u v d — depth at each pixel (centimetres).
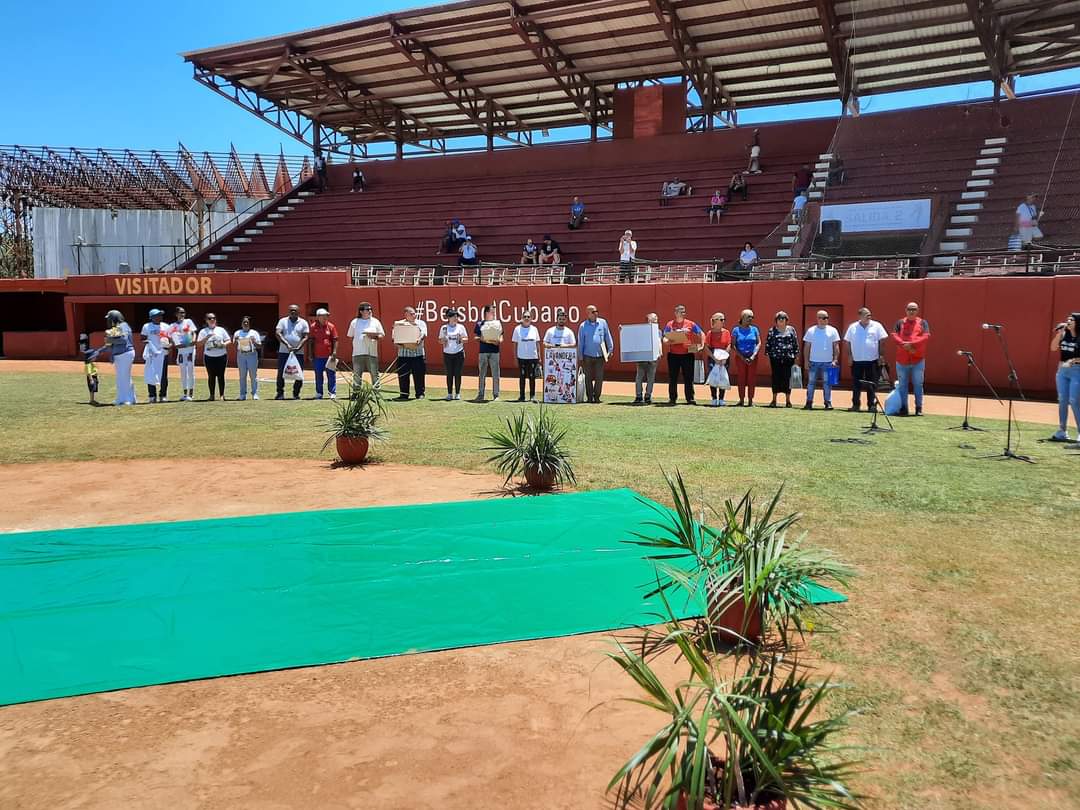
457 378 1574
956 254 1683
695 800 231
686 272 2052
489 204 2933
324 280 2461
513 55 2817
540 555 561
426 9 2506
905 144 2034
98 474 891
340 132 3725
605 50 2730
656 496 739
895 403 1340
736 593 399
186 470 911
